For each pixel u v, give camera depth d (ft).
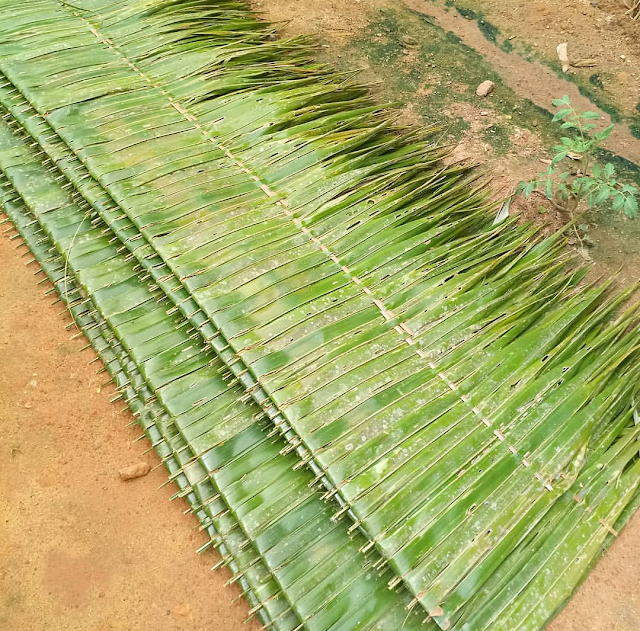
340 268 8.26
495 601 6.24
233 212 8.83
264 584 6.67
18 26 11.28
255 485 7.04
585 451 7.06
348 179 9.23
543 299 8.18
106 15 11.74
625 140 11.57
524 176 10.94
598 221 10.32
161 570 7.14
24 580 7.00
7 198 10.08
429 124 11.87
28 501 7.54
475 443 6.79
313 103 10.68
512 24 13.88
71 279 9.15
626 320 7.97
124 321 8.36
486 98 12.37
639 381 7.72
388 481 6.44
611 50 13.20
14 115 10.35
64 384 8.48
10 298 9.26
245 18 12.79
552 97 12.37
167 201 8.88
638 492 7.26
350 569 6.52
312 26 13.88
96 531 7.38
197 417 7.52
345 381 7.16
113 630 6.74
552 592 6.40
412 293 8.00
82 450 7.97
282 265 8.19
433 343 7.54
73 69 10.62
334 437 6.77
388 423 6.86
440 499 6.39
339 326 7.63
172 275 8.13
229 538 7.03
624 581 6.90
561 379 7.40
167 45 11.21
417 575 5.96
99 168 9.20
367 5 14.44
